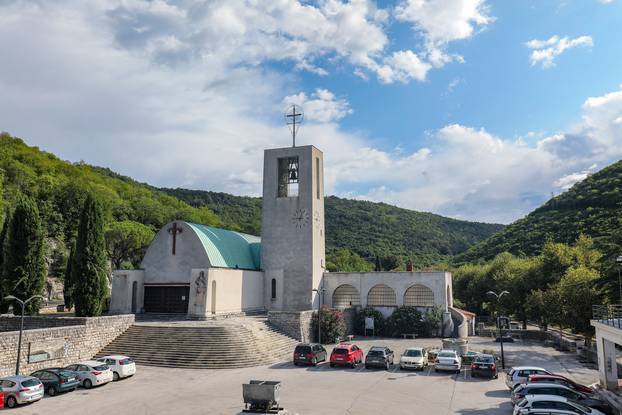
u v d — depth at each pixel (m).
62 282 76.12
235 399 25.25
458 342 41.28
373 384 29.52
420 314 55.12
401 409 23.70
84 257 38.62
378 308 57.56
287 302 57.00
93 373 28.16
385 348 36.25
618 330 24.59
